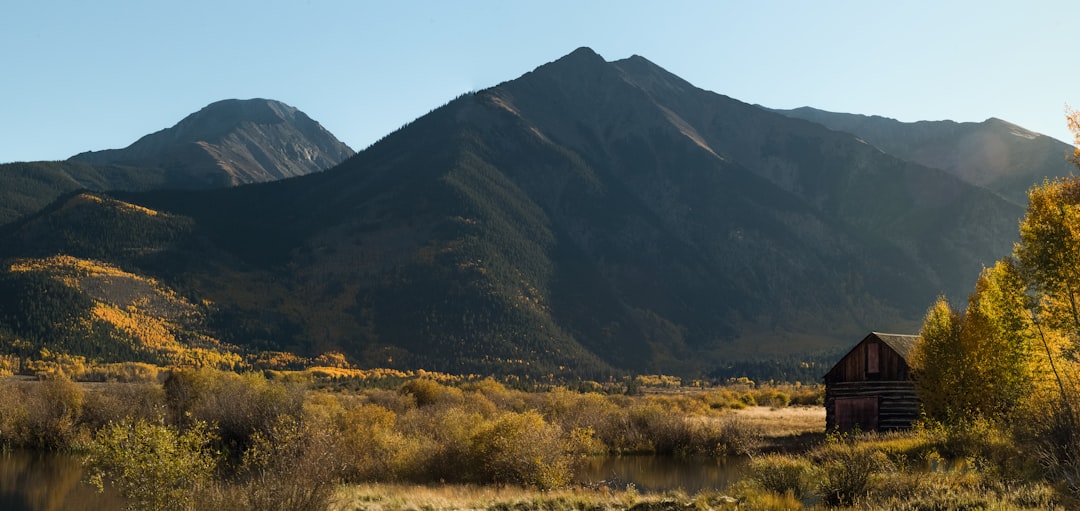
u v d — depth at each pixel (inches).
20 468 1443.2
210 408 1616.6
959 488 657.0
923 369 1269.7
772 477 805.2
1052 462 651.5
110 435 732.0
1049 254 961.5
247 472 843.4
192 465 713.0
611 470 1407.5
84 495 1111.6
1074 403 724.7
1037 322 1019.9
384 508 856.9
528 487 1120.8
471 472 1214.3
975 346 1163.3
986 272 1277.1
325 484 681.0
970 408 1149.1
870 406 1739.7
